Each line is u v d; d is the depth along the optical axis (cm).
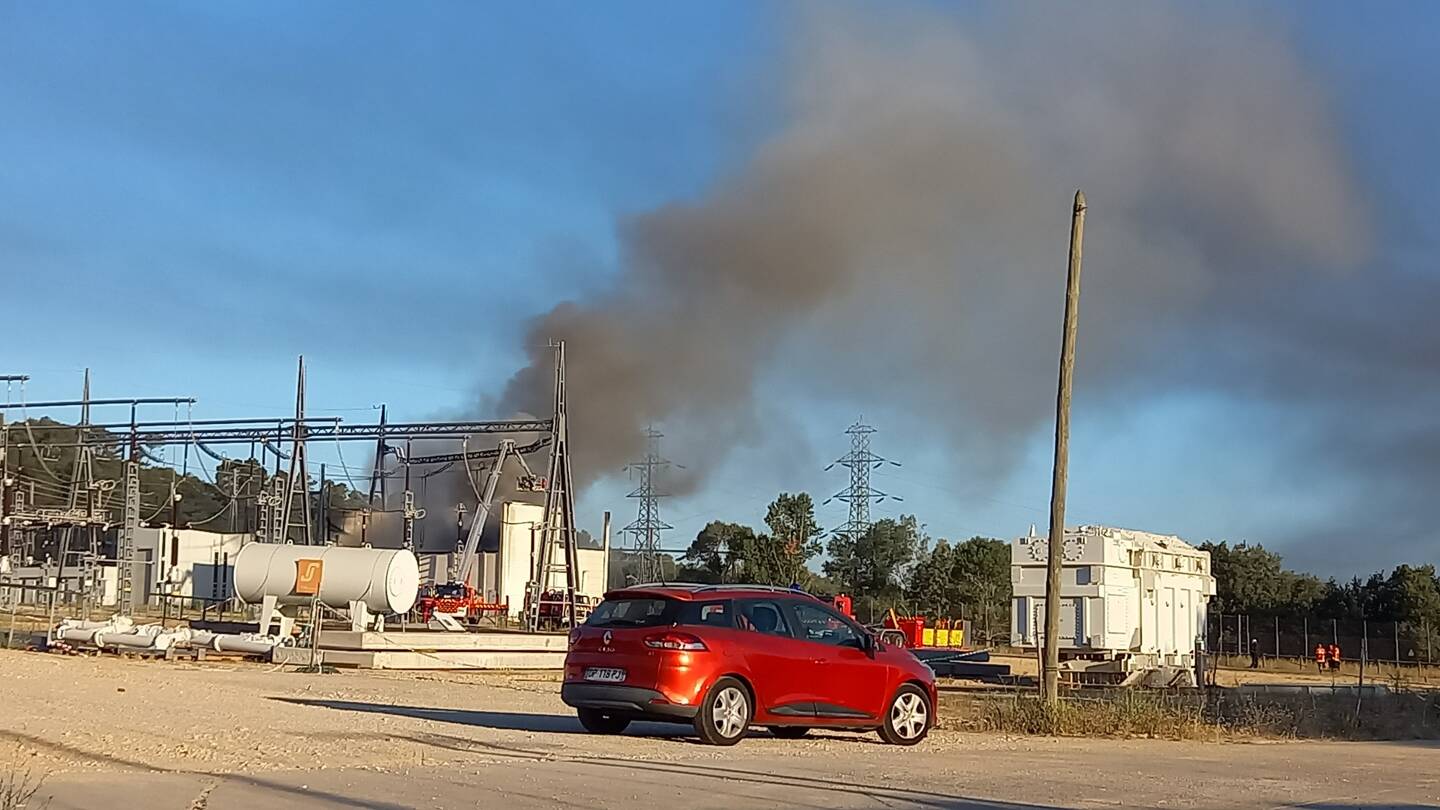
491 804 937
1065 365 2034
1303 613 7594
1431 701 2591
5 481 5556
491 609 5231
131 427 5697
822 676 1458
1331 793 1123
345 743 1335
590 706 1423
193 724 1534
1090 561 3045
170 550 5616
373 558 4034
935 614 7656
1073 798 1042
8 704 1767
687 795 994
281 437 5478
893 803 980
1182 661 3262
